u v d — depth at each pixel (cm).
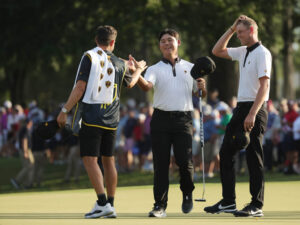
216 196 2505
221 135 4603
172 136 2030
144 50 7000
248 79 1883
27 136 5003
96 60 1873
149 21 5712
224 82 6291
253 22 1891
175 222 1745
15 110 7388
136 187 2955
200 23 5841
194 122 4603
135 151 5369
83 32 6159
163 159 2003
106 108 1908
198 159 4659
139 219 1841
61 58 6291
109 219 1838
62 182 5288
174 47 2039
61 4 6469
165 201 1973
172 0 5706
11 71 8975
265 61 1848
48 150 6625
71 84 12025
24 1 6400
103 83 1888
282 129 4750
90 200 2430
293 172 4641
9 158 7338
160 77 2009
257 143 1894
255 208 1889
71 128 1895
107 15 6062
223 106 4603
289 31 6988
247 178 4209
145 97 10112
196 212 2047
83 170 6000
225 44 1964
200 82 2020
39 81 12988
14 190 4953
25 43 6506
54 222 1758
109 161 1970
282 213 1950
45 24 6494
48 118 6222
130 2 5897
